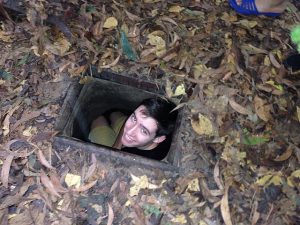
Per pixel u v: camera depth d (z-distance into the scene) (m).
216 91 1.26
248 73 1.32
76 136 1.29
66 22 1.34
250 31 1.43
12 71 1.20
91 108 1.38
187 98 1.24
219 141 1.17
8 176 1.02
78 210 1.00
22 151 1.06
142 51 1.32
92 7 1.40
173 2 1.47
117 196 1.03
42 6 1.36
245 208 1.07
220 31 1.41
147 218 1.02
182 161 1.11
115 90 1.32
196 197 1.06
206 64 1.32
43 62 1.23
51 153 1.06
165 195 1.05
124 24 1.38
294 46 1.42
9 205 0.98
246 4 1.46
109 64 1.27
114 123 1.45
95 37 1.33
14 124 1.10
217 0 1.51
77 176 1.04
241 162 1.14
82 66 1.25
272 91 1.29
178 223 1.02
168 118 1.20
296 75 1.34
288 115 1.25
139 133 1.21
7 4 1.33
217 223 1.04
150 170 1.08
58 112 1.14
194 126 1.18
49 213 0.98
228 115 1.22
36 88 1.18
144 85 1.27
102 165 1.07
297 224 1.07
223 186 1.09
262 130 1.21
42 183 1.02
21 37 1.28
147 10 1.43
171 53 1.33
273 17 1.50
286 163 1.16
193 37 1.38
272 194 1.11
